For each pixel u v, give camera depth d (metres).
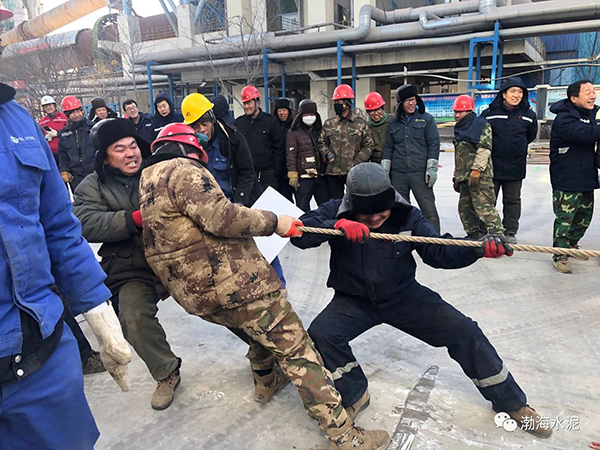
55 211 1.46
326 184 5.79
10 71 18.98
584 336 3.15
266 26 19.91
